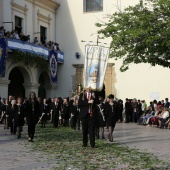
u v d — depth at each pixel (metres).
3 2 25.14
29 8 28.52
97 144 12.38
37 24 29.67
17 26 27.08
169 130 19.62
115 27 19.69
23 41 25.30
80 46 31.41
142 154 10.17
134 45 19.16
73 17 31.78
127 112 27.03
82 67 31.22
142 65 29.47
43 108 19.97
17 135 14.36
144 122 23.80
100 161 8.90
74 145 12.02
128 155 9.93
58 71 32.06
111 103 13.53
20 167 8.08
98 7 31.22
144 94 29.34
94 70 21.62
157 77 29.00
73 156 9.67
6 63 24.41
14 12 26.58
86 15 31.34
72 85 31.52
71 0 31.91
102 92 30.81
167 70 28.69
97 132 14.55
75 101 19.05
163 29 17.67
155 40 18.08
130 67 29.84
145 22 17.89
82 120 11.51
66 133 16.53
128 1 29.94
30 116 13.02
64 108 21.23
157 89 28.97
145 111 25.28
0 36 22.42
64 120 21.23
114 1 30.45
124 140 14.07
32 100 13.12
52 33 31.88
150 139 14.53
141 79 29.50
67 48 31.91
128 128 20.94
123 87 29.97
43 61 27.72
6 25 25.39
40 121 20.03
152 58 19.91
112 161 8.90
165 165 8.45
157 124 22.11
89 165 8.29
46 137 14.67
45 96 31.38
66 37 31.97
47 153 10.22
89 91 11.59
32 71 27.95
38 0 29.52
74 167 8.06
